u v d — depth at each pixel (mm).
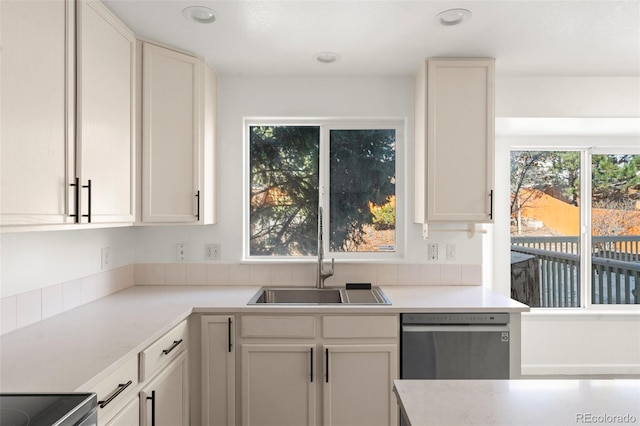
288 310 1962
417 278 2590
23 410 937
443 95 2264
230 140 2588
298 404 1971
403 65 2396
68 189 1410
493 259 3133
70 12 1419
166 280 2570
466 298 2182
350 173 2713
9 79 1148
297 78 2596
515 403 930
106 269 2213
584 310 3174
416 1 1681
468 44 2098
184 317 1828
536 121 2672
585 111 2588
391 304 2027
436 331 1973
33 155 1244
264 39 2043
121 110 1801
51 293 1738
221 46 2123
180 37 2016
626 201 3209
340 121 2693
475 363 1979
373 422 1971
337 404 1972
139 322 1667
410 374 1973
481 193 2266
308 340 1979
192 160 2191
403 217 2680
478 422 841
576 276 3221
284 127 2717
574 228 3191
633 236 3195
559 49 2160
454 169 2268
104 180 1649
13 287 1528
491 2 1686
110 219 1705
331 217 2711
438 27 1910
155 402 1553
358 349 1965
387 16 1806
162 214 2080
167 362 1689
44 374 1132
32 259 1625
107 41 1669
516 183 3215
